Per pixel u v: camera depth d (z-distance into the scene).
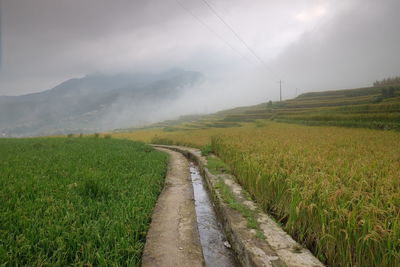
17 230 3.91
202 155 15.62
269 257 3.71
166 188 8.55
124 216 4.88
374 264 3.24
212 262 4.44
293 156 7.91
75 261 3.41
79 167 9.01
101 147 16.83
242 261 4.19
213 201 7.51
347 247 3.48
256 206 6.06
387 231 3.15
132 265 3.50
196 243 4.63
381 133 23.38
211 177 9.12
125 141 24.64
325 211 3.81
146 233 4.82
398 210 3.73
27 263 3.21
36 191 5.89
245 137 17.92
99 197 6.05
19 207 4.73
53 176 7.54
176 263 3.91
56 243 3.68
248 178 7.26
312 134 22.05
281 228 4.83
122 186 7.12
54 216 4.52
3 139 27.17
